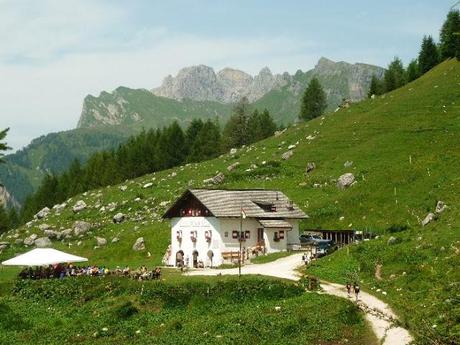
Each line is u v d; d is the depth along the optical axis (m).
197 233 83.25
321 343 37.59
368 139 127.31
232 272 67.38
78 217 123.12
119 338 41.62
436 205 78.56
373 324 40.12
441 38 170.38
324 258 67.56
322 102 192.12
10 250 105.56
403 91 156.25
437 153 100.00
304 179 113.31
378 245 64.62
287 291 51.50
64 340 42.09
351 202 93.19
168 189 128.88
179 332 42.19
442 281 44.34
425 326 16.00
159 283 56.84
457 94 137.00
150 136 197.62
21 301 59.09
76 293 58.59
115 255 94.06
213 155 179.75
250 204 85.50
